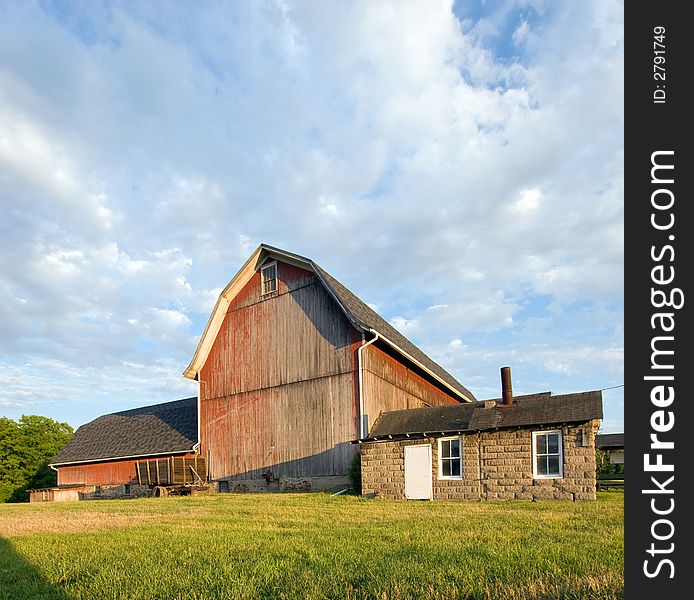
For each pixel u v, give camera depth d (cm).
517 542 809
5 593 594
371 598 526
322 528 1066
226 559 729
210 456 2788
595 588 518
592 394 1772
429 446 1933
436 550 747
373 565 652
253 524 1182
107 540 960
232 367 2791
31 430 5572
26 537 1028
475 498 1805
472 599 518
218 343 2878
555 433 1722
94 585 605
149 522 1282
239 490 2623
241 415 2698
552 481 1691
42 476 5450
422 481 1922
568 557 670
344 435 2303
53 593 595
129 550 839
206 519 1327
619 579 546
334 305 2442
